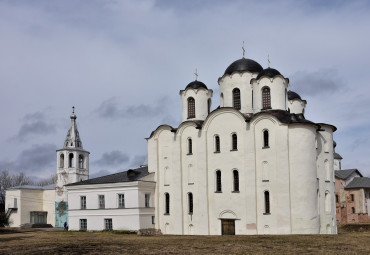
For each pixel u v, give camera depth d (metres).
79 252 37.03
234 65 65.12
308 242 41.59
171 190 62.84
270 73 59.94
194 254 34.88
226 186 58.03
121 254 35.53
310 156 54.34
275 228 53.75
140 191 61.78
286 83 61.09
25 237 54.19
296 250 36.44
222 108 59.41
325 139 60.28
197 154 60.78
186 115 65.81
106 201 64.38
